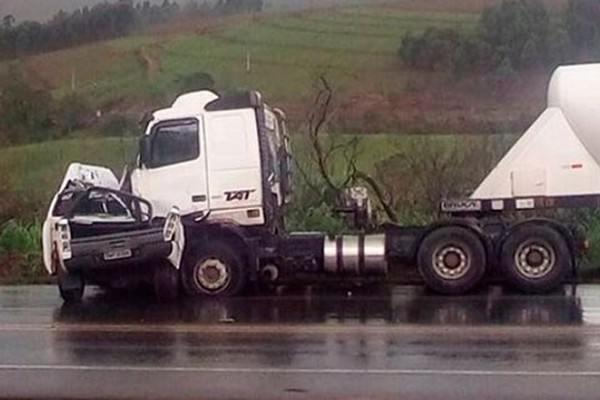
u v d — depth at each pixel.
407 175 36.03
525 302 24.50
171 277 26.27
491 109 40.81
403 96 41.91
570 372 16.17
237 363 17.45
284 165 30.03
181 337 20.19
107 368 17.28
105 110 43.28
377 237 26.91
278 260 26.95
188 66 44.59
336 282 28.59
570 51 42.97
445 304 24.44
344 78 42.59
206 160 26.78
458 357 17.56
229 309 24.22
